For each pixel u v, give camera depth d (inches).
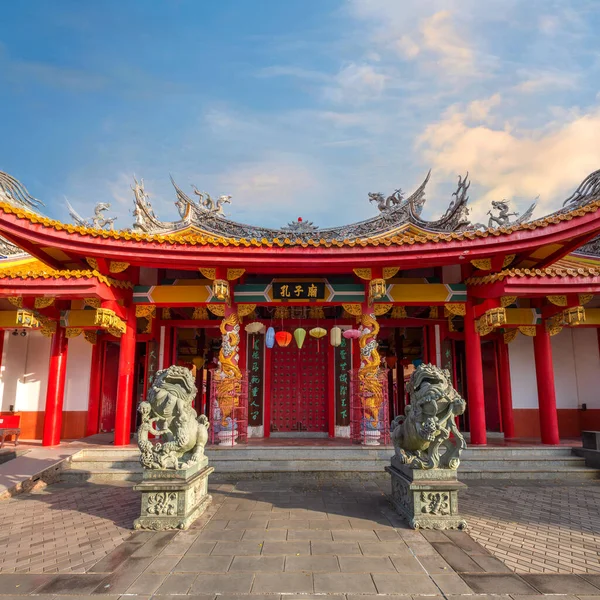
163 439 350.3
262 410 689.0
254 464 502.9
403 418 380.8
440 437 318.0
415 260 542.6
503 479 489.7
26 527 318.7
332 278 642.8
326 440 632.4
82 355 713.0
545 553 265.1
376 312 597.3
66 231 510.0
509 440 643.5
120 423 571.8
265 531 302.2
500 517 340.5
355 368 681.6
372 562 249.0
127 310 602.5
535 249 529.7
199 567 242.5
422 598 208.7
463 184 661.9
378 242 527.5
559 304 550.6
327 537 290.0
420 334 824.9
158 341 723.4
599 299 641.0
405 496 337.4
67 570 240.4
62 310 615.5
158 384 344.5
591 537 293.7
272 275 649.0
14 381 692.7
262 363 703.7
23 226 501.7
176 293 602.2
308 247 536.4
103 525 321.7
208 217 692.7
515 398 695.1
